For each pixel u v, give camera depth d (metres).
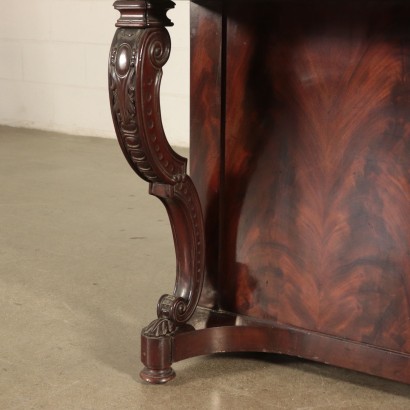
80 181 3.32
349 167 1.38
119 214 2.77
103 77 4.44
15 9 4.64
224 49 1.46
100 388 1.44
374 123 1.34
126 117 1.29
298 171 1.44
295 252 1.47
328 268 1.44
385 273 1.38
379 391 1.42
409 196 1.33
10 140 4.39
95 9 4.36
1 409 1.36
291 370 1.51
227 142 1.50
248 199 1.50
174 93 4.17
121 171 3.54
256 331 1.50
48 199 2.99
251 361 1.55
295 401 1.38
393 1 1.28
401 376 1.39
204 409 1.35
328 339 1.45
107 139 4.47
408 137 1.31
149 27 1.26
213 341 1.49
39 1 4.54
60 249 2.34
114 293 1.97
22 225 2.61
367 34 1.32
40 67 4.66
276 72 1.42
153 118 1.30
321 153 1.41
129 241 2.43
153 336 1.43
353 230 1.40
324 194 1.42
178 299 1.45
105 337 1.69
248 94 1.46
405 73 1.30
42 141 4.36
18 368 1.53
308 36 1.38
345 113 1.37
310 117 1.40
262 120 1.46
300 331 1.48
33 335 1.70
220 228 1.54
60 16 4.49
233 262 1.54
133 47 1.26
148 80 1.28
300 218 1.45
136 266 2.19
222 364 1.53
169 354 1.44
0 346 1.64
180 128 4.21
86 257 2.26
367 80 1.33
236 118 1.48
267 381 1.46
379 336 1.41
